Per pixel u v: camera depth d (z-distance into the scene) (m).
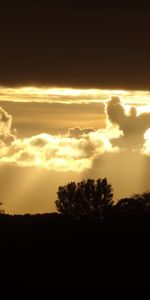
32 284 92.50
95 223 126.00
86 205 152.50
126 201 137.12
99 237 115.44
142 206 134.38
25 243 115.56
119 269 98.94
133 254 105.69
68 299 86.75
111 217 128.25
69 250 109.56
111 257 104.25
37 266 100.88
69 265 101.31
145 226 120.62
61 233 120.75
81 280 94.00
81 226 124.56
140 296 87.50
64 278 95.06
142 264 100.88
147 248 108.62
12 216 143.88
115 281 93.44
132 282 93.06
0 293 88.94
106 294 88.25
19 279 94.75
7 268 100.25
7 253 108.69
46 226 127.50
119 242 112.06
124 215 128.88
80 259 103.75
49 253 108.19
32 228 127.69
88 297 87.12
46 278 95.06
